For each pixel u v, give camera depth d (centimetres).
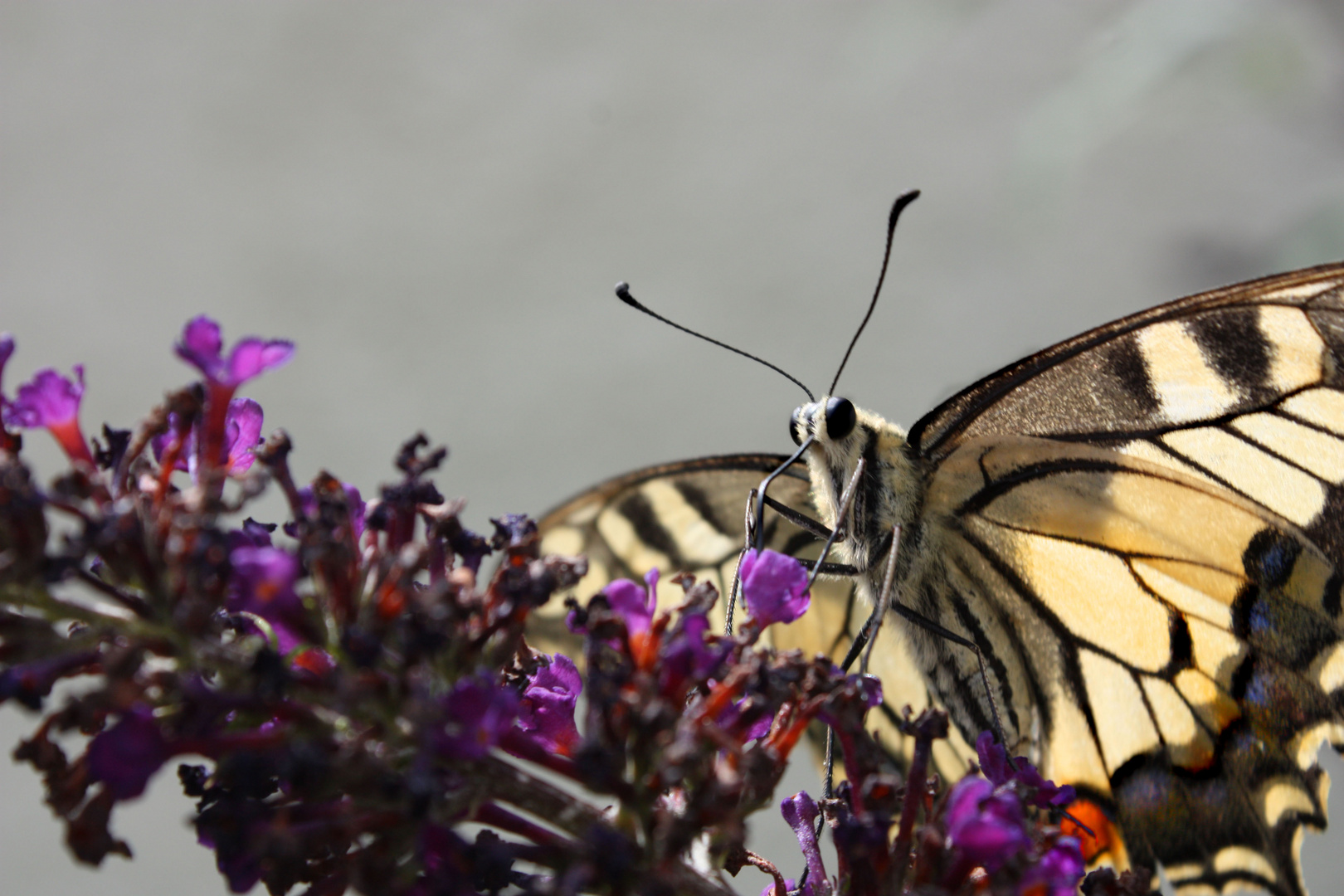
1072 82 55
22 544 46
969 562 51
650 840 47
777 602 48
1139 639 50
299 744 46
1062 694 51
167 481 47
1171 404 50
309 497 47
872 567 50
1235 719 50
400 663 47
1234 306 49
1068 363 50
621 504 51
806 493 51
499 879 47
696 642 47
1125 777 50
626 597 47
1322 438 49
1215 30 55
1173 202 79
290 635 47
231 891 47
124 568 46
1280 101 56
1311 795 50
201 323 47
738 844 47
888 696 51
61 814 46
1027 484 50
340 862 47
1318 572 49
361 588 47
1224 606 50
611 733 47
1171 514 50
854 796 48
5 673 46
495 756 47
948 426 50
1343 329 49
